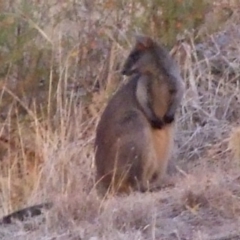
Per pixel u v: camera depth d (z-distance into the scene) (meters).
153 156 27.88
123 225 21.84
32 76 32.53
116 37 33.88
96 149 28.08
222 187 23.50
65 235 21.62
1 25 31.39
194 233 21.23
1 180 27.19
